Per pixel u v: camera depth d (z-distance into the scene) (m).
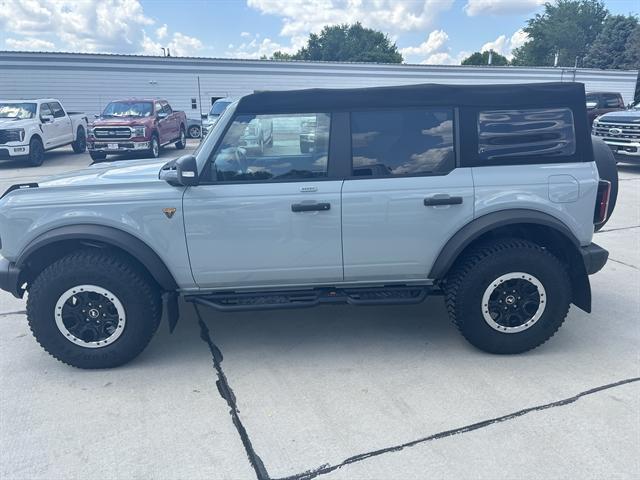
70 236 3.41
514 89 3.54
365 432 2.90
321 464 2.65
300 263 3.59
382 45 83.44
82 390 3.38
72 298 3.50
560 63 69.88
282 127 3.49
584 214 3.60
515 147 3.57
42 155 15.82
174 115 19.20
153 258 3.49
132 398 3.28
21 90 25.08
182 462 2.69
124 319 3.54
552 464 2.61
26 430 2.96
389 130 3.52
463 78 30.77
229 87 28.05
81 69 25.69
